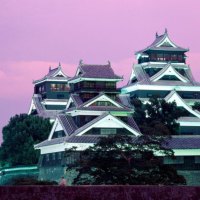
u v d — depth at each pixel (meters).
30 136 161.25
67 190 46.09
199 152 138.50
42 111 194.62
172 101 171.38
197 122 172.50
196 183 138.62
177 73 192.00
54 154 142.75
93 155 107.00
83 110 144.88
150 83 187.00
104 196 46.88
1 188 45.03
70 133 139.75
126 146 108.19
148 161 106.31
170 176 106.12
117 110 147.38
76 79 154.88
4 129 168.62
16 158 159.62
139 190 47.78
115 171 103.38
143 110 162.88
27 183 103.12
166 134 141.62
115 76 155.50
